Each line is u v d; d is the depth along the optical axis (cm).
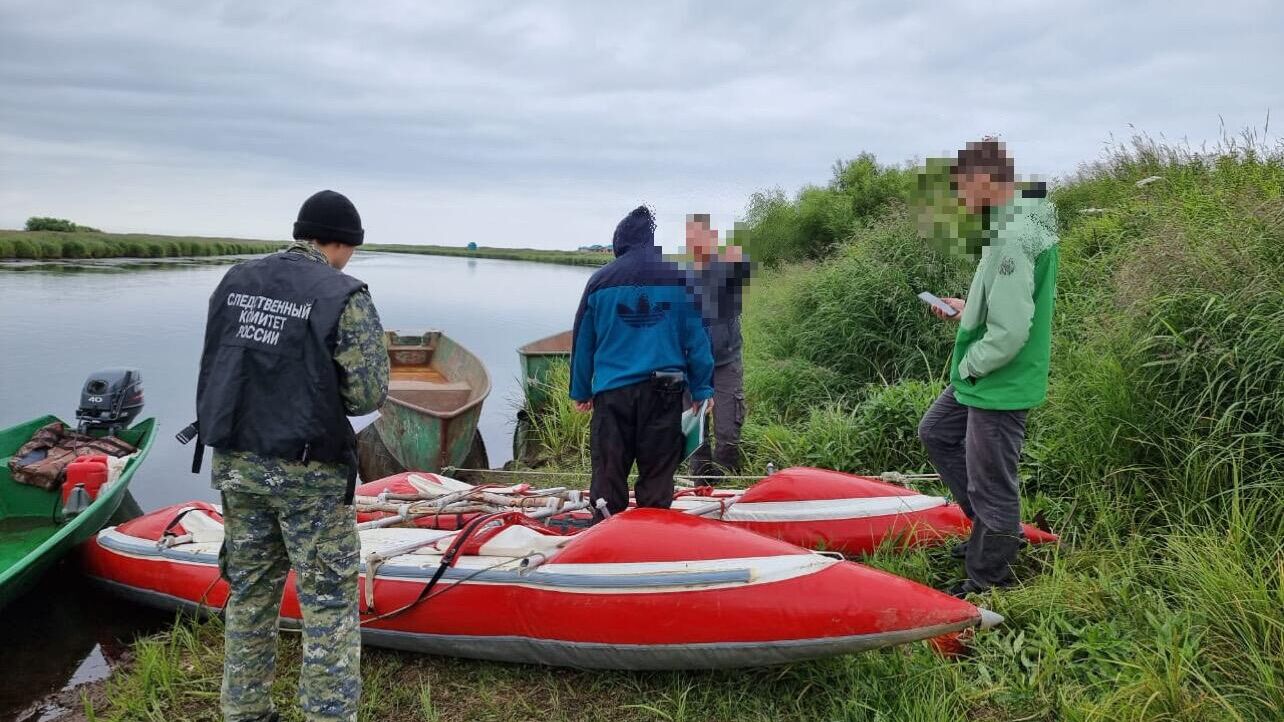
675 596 354
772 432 700
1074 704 328
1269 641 327
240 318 308
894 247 903
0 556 541
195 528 479
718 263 584
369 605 398
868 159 2012
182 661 413
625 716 355
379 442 927
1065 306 717
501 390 1295
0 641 449
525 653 380
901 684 351
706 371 432
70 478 566
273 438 297
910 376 820
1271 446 432
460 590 386
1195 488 438
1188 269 517
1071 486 499
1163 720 304
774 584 350
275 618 328
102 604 494
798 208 1828
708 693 362
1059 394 546
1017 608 394
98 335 1612
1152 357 485
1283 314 449
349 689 311
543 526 446
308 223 324
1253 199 611
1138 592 388
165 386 1175
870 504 490
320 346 299
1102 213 870
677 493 516
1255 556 372
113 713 374
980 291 407
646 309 417
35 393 1097
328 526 309
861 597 343
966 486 469
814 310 1012
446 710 364
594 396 430
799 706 354
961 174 394
